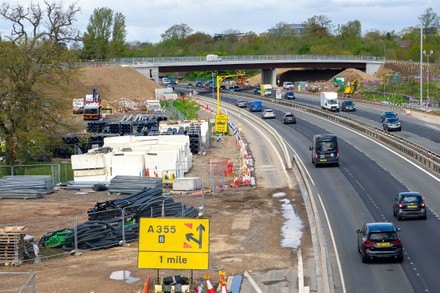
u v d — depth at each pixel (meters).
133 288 33.62
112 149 73.00
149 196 51.88
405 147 77.88
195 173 71.62
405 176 64.38
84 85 148.88
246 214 52.53
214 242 44.31
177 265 32.81
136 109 136.00
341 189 60.22
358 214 50.66
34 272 36.62
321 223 48.62
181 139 77.44
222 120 103.62
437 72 189.12
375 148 83.00
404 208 47.41
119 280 34.94
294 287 34.59
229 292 33.16
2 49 71.69
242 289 34.31
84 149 82.19
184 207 51.25
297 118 124.81
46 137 72.56
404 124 109.00
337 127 107.69
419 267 36.94
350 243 43.00
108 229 43.16
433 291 32.97
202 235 32.94
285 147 85.88
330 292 33.31
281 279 35.97
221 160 80.38
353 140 91.06
